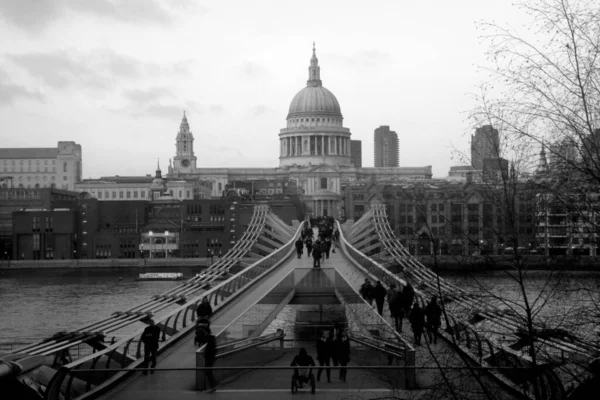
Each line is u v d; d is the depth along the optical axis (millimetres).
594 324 30828
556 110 27719
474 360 37156
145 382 38875
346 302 66938
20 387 39531
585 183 28469
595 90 27375
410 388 36188
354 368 36625
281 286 74000
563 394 31672
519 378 33719
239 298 72812
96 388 38125
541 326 32969
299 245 106312
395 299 47344
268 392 37844
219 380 38750
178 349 51625
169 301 74375
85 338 53250
